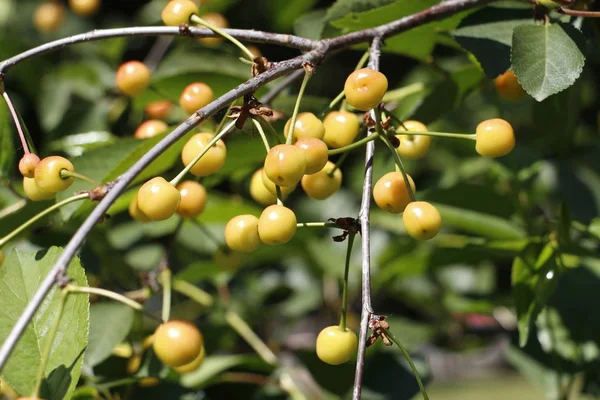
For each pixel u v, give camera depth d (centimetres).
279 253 72
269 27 88
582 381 65
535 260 58
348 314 77
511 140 51
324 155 50
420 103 61
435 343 75
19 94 92
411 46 61
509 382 109
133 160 55
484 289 80
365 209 49
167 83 63
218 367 63
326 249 75
